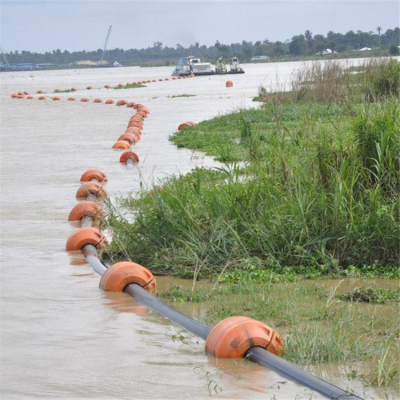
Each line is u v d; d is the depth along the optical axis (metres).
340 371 6.84
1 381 6.67
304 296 9.44
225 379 6.67
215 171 17.09
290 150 13.12
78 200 16.98
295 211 11.28
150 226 11.77
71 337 7.96
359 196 11.43
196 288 10.13
